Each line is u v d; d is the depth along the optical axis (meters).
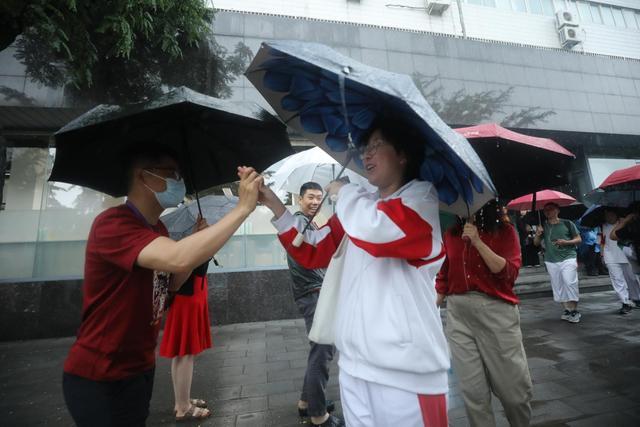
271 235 7.40
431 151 1.34
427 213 1.24
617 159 11.62
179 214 3.05
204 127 1.68
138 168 1.51
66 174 1.59
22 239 6.79
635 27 13.34
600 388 3.33
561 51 10.82
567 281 5.81
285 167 3.16
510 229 2.33
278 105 1.52
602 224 6.56
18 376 4.31
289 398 3.39
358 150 1.53
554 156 2.35
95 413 1.37
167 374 4.26
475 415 2.14
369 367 1.23
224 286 6.77
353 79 0.98
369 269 1.33
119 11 5.25
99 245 1.34
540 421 2.79
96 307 1.41
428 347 1.21
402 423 1.17
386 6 11.05
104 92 6.97
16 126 7.24
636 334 4.94
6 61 6.52
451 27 11.42
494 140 2.25
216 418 3.03
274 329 6.16
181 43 7.68
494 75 9.97
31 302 6.20
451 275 2.33
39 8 3.51
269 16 8.62
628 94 11.02
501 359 2.12
